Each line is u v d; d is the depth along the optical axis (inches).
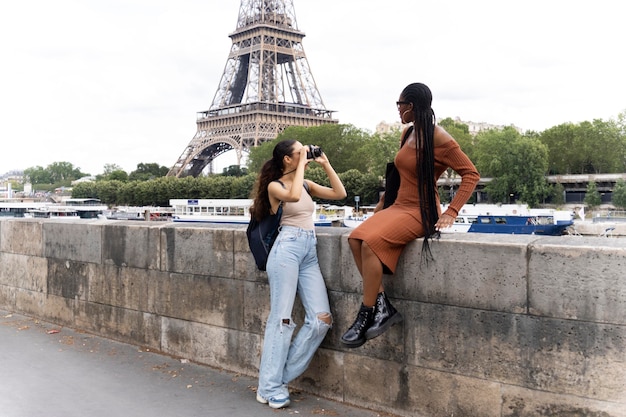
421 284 203.2
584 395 171.9
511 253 183.2
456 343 196.4
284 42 5014.8
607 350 167.6
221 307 271.9
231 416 215.8
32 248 377.4
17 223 389.4
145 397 235.8
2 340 323.9
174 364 280.4
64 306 355.6
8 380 256.5
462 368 195.5
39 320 371.9
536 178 4079.7
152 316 304.0
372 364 219.3
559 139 4623.5
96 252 332.8
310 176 3828.7
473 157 4694.9
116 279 322.0
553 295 175.8
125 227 314.8
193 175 5595.5
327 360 233.6
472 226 1982.0
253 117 4670.3
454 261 194.9
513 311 183.6
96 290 334.0
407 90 195.5
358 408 223.0
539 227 1966.0
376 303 199.6
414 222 196.4
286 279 217.5
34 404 228.5
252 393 239.9
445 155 193.8
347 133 4822.8
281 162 219.5
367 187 4023.1
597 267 168.2
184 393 240.4
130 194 5974.4
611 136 4461.1
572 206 4035.4
